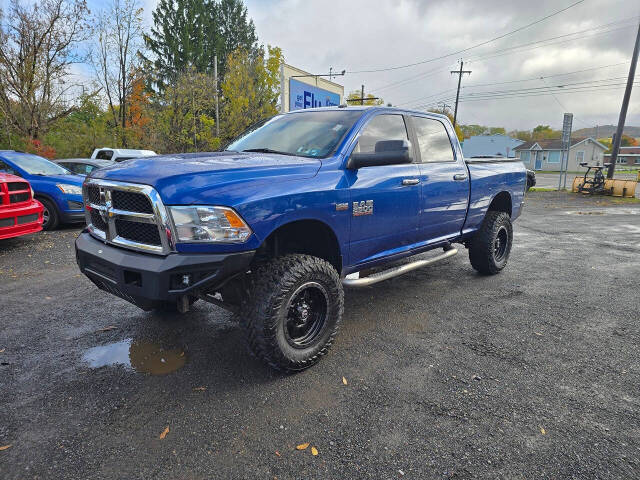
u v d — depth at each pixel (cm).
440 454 215
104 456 213
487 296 468
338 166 321
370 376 293
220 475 201
